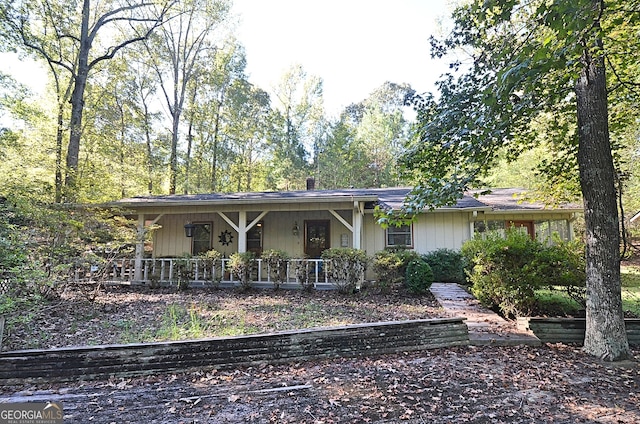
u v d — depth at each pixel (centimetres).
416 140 571
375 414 305
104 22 1516
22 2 1331
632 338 525
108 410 315
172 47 2306
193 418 300
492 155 504
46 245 713
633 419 296
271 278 1015
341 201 991
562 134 621
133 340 505
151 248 1276
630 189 1625
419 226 1173
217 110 2564
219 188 2684
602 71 472
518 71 313
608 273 459
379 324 481
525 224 1209
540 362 437
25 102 1480
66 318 643
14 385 371
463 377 389
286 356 441
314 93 3244
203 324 597
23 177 1094
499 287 635
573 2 255
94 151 1727
